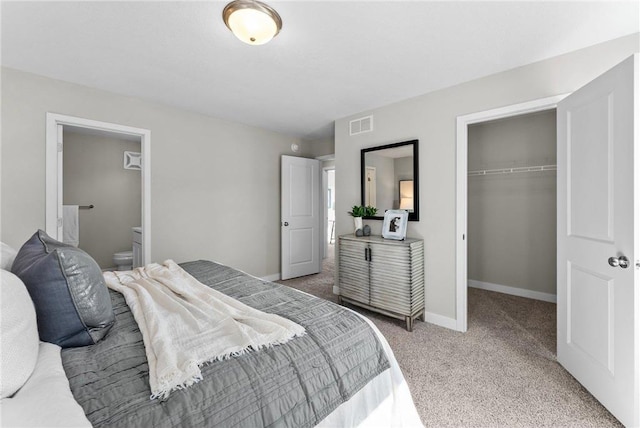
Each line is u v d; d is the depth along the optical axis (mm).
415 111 2883
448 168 2656
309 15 1642
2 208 2271
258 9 1538
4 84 2264
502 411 1552
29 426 564
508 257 3732
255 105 3152
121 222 4660
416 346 2285
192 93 2816
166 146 3176
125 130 2869
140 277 1840
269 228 4230
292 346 1042
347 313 1366
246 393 820
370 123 3268
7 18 1662
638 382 1359
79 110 2600
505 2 1537
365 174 3297
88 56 2111
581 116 1759
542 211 3486
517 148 3650
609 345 1531
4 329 702
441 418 1501
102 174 4488
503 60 2160
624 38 1854
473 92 2494
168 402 734
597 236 1629
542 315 2949
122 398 732
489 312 3037
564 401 1629
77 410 643
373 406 1138
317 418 918
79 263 1011
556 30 1784
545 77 2143
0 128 2252
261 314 1251
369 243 2873
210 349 958
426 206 2805
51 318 945
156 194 3115
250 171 3980
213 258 3607
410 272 2582
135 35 1847
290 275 4379
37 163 2404
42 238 1416
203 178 3494
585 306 1728
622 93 1438
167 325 1129
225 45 1965
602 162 1584
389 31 1798
